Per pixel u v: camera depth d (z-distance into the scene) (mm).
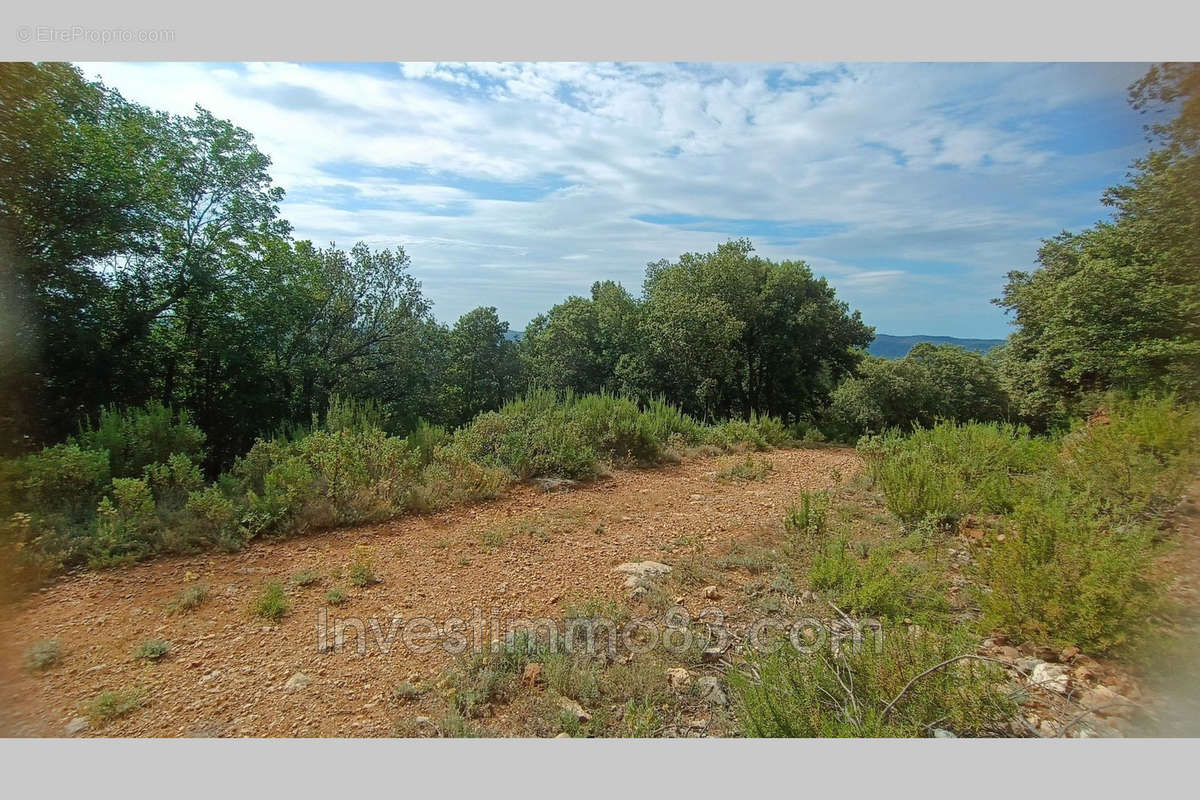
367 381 23297
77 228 10969
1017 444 7766
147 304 14312
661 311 25938
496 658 3469
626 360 29359
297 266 18188
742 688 2932
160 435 7250
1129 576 3266
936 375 29250
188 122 16328
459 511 6980
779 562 5160
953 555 5051
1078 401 13047
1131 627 3139
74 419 10461
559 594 4605
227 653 3676
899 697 2531
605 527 6441
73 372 11344
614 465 9773
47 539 4988
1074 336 11344
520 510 7082
